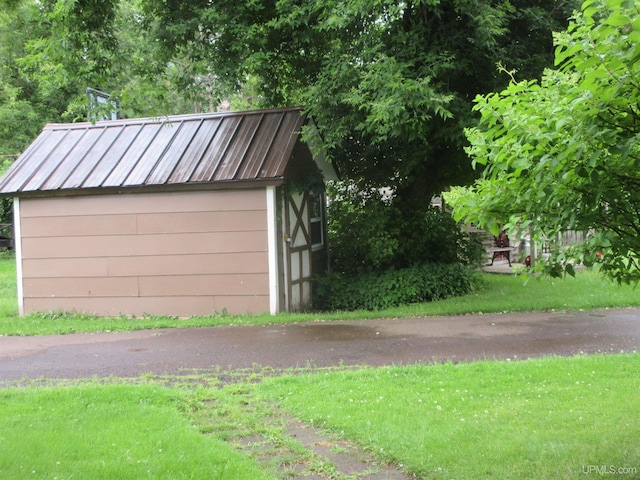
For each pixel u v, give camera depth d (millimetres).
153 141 11992
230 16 11859
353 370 6605
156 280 11094
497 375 6039
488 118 3605
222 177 10625
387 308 11664
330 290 12484
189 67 12727
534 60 11180
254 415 5195
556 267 3531
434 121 11258
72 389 5891
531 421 4699
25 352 8211
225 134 11781
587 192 3168
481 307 10359
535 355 7066
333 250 13656
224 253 10867
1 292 15234
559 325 8828
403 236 12836
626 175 3100
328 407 5230
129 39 13766
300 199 12367
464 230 14945
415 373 6246
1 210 26266
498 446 4211
